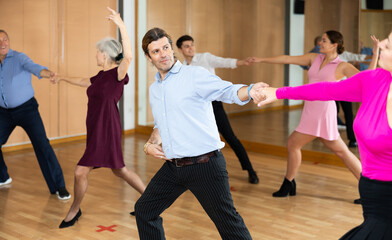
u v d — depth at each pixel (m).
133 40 7.70
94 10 7.17
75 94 7.09
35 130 4.47
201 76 2.40
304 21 5.93
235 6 6.70
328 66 4.18
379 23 5.26
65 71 6.88
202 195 2.51
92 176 5.19
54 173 4.49
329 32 4.15
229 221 2.49
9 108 4.46
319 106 4.17
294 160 4.43
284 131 6.36
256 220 3.89
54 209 4.16
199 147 2.45
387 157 1.82
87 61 7.15
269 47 6.36
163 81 2.49
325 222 3.85
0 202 4.33
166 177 2.56
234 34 6.74
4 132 4.53
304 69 6.11
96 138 3.62
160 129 2.54
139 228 2.66
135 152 6.42
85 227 3.74
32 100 4.52
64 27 6.81
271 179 5.15
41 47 6.57
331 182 5.01
